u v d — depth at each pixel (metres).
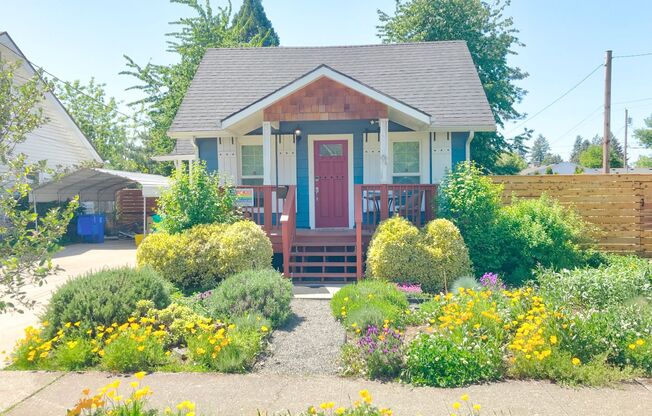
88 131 39.19
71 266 13.57
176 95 26.92
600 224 12.28
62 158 20.89
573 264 10.53
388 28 25.52
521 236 10.18
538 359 5.22
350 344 5.99
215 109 13.75
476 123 12.46
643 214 12.15
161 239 9.55
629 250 12.20
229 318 7.02
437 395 4.83
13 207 4.35
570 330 5.59
